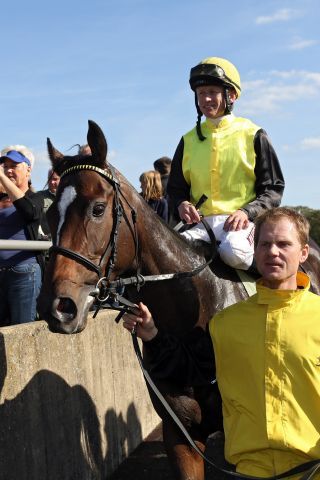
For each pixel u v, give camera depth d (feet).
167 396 9.14
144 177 19.40
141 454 15.07
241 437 7.35
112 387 14.14
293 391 7.12
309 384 7.07
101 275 8.51
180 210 10.30
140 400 16.15
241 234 10.06
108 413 13.78
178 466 9.11
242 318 7.64
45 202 15.55
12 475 9.63
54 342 11.34
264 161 10.57
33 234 12.87
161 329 9.43
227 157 10.64
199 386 9.17
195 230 10.68
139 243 9.16
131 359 15.56
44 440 10.71
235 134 10.74
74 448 11.88
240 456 7.38
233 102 11.05
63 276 8.11
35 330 10.68
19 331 10.18
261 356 7.34
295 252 7.41
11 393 9.77
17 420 9.88
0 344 9.59
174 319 9.36
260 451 7.21
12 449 9.68
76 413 12.07
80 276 8.23
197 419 9.25
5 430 9.52
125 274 9.23
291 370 7.15
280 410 7.10
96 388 13.17
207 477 13.60
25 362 10.27
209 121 11.03
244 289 10.17
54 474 11.01
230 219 10.02
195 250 9.95
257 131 10.69
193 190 11.07
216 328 7.79
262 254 7.47
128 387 15.25
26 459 10.08
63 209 8.45
